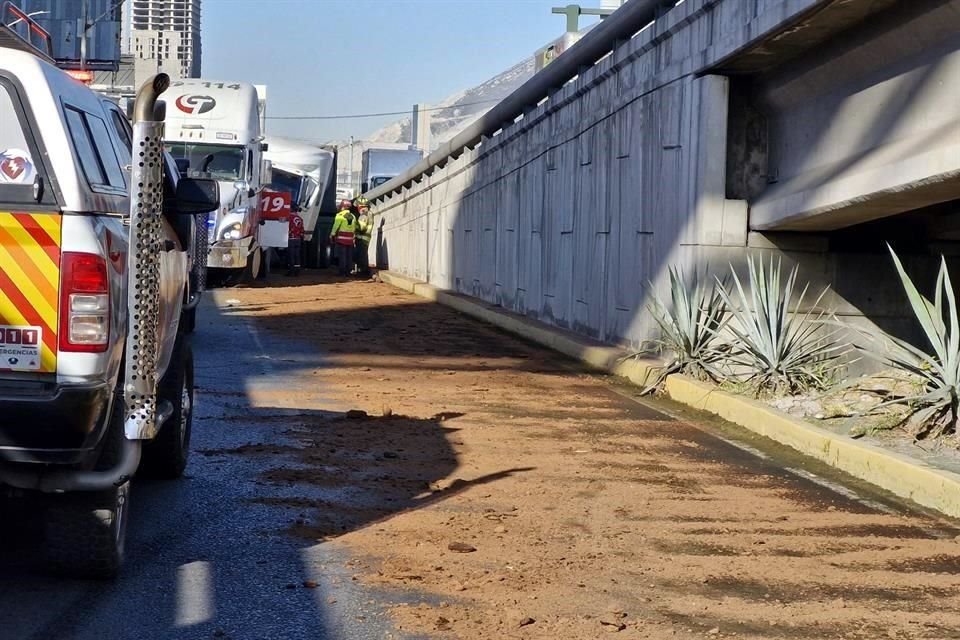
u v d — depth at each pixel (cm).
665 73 1527
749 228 1419
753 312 1350
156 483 866
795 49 1285
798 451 1062
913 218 1442
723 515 818
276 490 853
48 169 562
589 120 1856
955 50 1059
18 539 702
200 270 1484
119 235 601
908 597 641
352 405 1246
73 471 572
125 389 573
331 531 748
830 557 716
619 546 732
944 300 1455
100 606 595
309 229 3903
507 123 2528
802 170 1367
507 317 2220
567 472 949
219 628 569
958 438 986
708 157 1404
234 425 1101
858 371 1427
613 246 1741
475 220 2762
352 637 561
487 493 865
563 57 1977
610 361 1605
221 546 709
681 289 1390
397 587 638
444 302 2783
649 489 895
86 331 558
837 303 1435
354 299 2805
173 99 2827
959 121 1055
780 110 1418
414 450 1016
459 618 590
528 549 718
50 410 546
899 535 773
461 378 1502
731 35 1309
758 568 690
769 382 1261
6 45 696
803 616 607
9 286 555
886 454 936
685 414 1261
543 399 1343
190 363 905
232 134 2809
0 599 598
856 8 1123
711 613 609
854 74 1237
